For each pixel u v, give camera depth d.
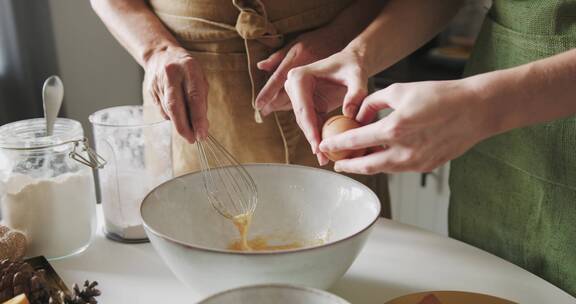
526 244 0.79
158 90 0.79
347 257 0.59
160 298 0.66
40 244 0.74
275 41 0.87
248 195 0.78
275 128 0.92
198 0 0.87
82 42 1.62
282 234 0.78
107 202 0.80
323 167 0.97
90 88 1.68
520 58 0.75
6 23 1.42
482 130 0.57
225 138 0.94
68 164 0.75
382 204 1.07
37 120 0.80
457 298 0.64
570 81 0.55
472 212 0.86
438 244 0.78
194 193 0.74
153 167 0.82
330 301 0.49
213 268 0.56
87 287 0.62
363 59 0.77
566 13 0.70
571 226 0.73
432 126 0.56
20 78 1.46
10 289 0.61
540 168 0.74
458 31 1.60
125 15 0.90
